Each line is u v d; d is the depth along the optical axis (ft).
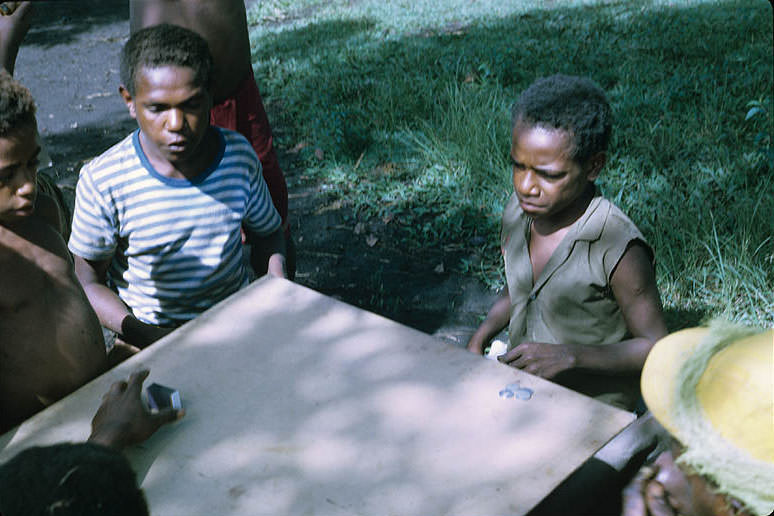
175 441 5.47
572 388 7.82
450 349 6.30
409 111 18.44
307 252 14.47
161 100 7.51
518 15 25.36
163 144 7.73
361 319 6.66
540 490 4.99
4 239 6.08
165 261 8.47
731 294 11.91
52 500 3.65
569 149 6.79
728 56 20.08
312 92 20.31
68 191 16.99
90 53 26.11
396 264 13.96
